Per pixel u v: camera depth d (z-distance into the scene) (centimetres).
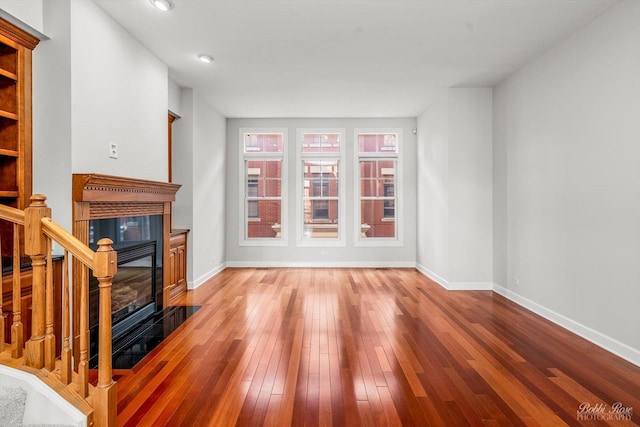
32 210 191
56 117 260
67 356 192
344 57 398
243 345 306
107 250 186
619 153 289
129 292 343
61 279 258
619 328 289
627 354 280
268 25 326
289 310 407
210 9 298
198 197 527
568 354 290
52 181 259
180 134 504
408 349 299
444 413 207
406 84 488
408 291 498
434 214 569
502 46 370
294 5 293
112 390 189
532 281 409
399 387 237
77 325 264
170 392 230
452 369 263
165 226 409
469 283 507
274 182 693
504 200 470
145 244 367
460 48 376
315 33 342
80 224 264
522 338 325
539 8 298
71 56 259
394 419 202
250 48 374
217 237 625
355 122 680
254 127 680
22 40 249
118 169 320
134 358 280
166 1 284
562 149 357
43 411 185
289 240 686
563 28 332
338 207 691
